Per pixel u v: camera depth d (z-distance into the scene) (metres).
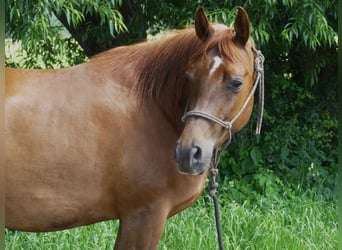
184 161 2.46
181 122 2.78
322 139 6.11
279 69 6.02
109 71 2.85
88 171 2.70
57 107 2.70
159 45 2.88
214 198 2.97
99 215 2.83
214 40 2.59
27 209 2.68
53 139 2.66
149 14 5.30
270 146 5.74
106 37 5.41
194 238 4.18
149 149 2.76
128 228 2.81
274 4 4.67
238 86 2.55
